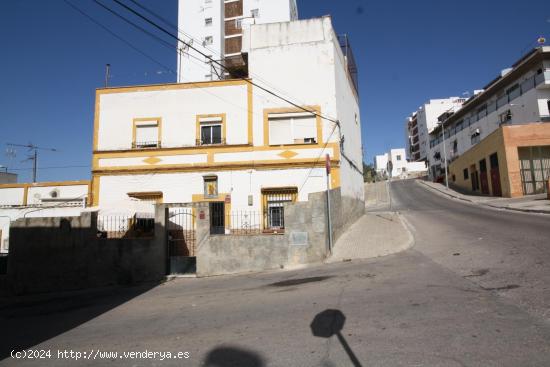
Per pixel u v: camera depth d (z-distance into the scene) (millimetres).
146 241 11562
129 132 17500
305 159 16375
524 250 8945
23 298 10516
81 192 19281
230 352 4617
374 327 4977
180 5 52781
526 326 4527
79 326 6812
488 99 47812
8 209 18172
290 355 4332
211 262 11414
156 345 5195
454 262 8742
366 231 15070
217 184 16672
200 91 17406
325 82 16906
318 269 10109
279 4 51656
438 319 5047
